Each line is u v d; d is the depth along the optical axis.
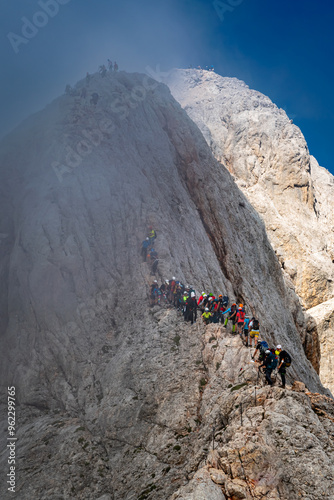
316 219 73.38
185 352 22.22
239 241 43.66
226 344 21.20
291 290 54.22
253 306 38.72
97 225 30.55
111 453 19.19
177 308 25.41
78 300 27.00
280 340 39.62
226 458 14.67
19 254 29.00
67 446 19.55
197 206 41.50
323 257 68.88
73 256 28.31
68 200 31.05
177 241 32.69
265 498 13.42
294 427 14.77
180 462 17.19
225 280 36.50
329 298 67.12
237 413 16.58
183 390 20.11
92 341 25.22
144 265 28.70
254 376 18.64
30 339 26.53
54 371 24.73
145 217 32.00
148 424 19.55
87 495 17.59
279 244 68.00
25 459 19.52
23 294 27.84
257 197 70.94
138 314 25.95
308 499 12.97
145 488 16.64
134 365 22.36
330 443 14.49
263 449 14.26
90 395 22.50
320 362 61.66
